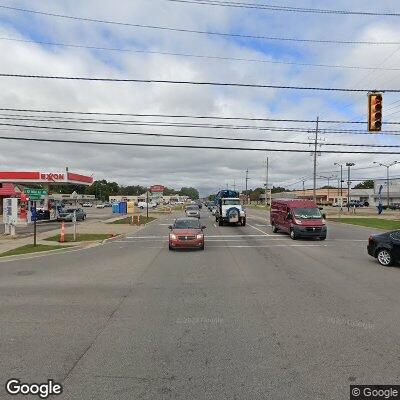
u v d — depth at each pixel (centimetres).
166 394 457
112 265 1439
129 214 6044
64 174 4503
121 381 489
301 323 723
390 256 1387
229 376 502
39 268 1390
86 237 2472
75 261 1555
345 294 960
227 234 2784
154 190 8156
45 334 667
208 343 620
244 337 648
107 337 650
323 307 838
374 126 1547
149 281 1129
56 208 4606
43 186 5100
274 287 1041
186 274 1240
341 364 539
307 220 2381
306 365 536
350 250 1883
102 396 452
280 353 578
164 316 772
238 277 1185
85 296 948
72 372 515
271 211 3105
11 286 1073
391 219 4597
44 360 555
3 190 4791
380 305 855
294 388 470
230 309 823
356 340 634
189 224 2011
